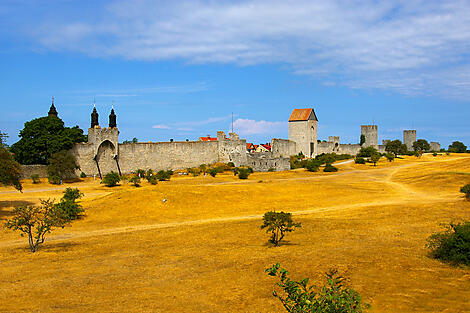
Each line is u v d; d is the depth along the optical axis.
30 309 20.34
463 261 23.91
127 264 29.44
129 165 98.19
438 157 145.75
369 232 34.59
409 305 17.98
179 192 63.25
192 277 25.28
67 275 26.86
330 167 104.88
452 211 42.56
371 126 178.62
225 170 112.62
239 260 28.44
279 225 32.81
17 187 55.28
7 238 41.16
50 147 84.12
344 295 12.63
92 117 107.56
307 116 153.75
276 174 99.88
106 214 53.19
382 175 96.38
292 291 12.05
